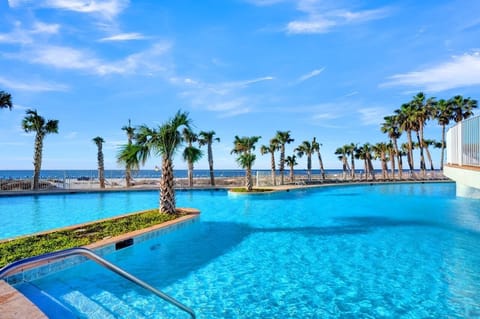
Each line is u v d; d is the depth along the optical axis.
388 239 7.90
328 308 4.07
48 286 4.75
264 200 17.95
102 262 3.01
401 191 23.97
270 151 29.41
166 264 5.98
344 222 10.52
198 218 9.97
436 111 36.41
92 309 3.98
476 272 5.42
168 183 10.25
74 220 11.39
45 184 23.88
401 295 4.47
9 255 5.10
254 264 5.95
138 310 3.97
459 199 17.28
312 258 6.32
